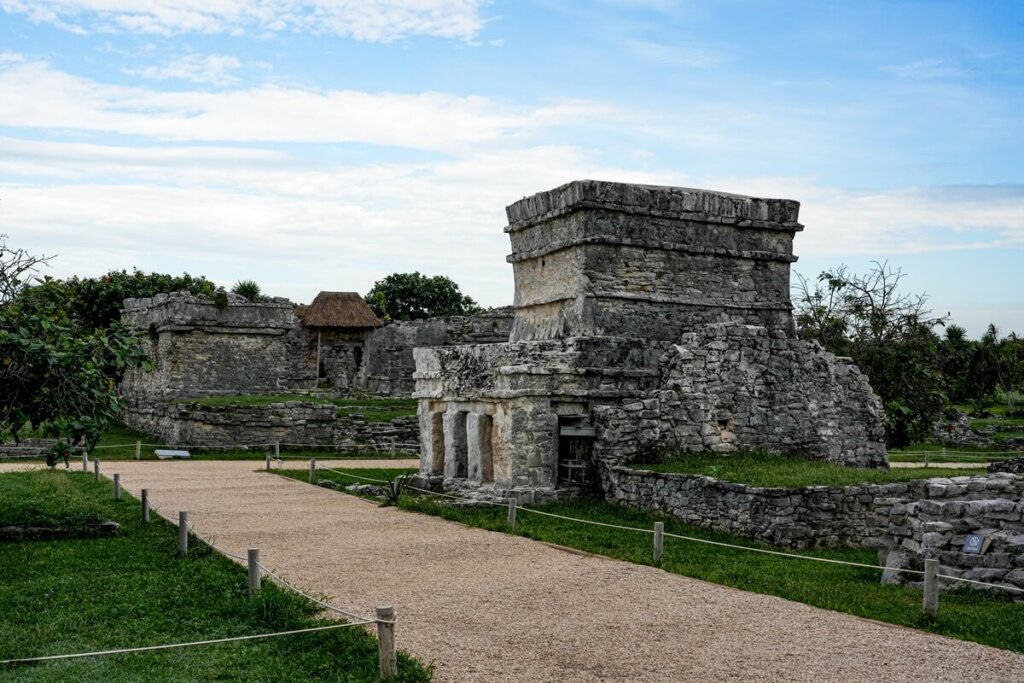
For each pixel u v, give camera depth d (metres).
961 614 13.62
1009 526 15.09
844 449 26.23
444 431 28.53
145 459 37.41
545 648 12.33
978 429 47.12
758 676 11.27
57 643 12.72
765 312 28.16
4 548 18.69
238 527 21.30
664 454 24.59
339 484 29.12
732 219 27.61
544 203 27.50
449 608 14.23
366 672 11.38
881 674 11.28
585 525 21.31
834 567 17.33
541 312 28.23
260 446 40.56
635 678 11.24
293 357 58.22
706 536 20.28
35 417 18.84
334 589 15.41
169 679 11.38
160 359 48.66
